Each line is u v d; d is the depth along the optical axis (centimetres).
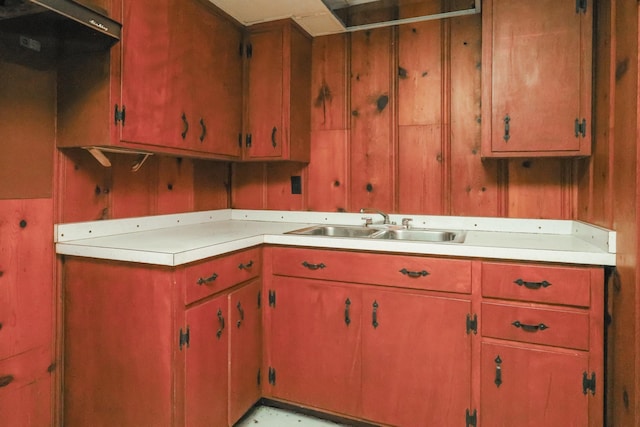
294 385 196
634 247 128
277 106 231
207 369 162
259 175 267
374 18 235
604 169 156
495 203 212
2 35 144
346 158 244
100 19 143
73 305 164
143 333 149
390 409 178
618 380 141
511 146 179
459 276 164
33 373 157
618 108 142
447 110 221
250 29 236
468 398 164
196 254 151
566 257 149
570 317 149
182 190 234
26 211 153
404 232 218
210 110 210
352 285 183
